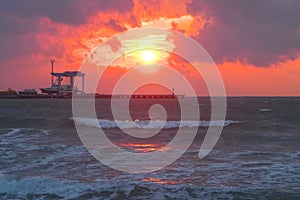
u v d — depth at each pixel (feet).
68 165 42.96
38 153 51.03
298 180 35.12
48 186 32.50
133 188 31.50
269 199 28.84
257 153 51.49
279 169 40.19
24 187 32.42
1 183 33.06
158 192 30.53
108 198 29.37
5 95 504.43
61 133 78.13
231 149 55.98
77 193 30.68
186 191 30.66
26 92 510.99
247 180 35.29
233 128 88.79
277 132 79.77
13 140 65.82
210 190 30.83
